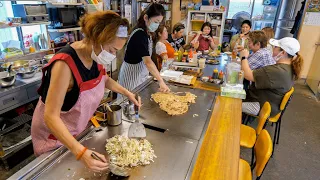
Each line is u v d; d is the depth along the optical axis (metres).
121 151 1.04
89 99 1.12
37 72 2.48
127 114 1.44
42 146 1.18
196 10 4.76
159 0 5.18
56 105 0.91
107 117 1.30
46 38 2.81
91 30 0.91
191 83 2.08
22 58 2.56
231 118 1.48
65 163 0.98
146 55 1.90
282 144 2.56
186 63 2.65
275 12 5.51
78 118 1.12
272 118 2.32
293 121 3.11
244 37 3.60
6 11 2.52
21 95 2.16
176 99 1.72
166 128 1.32
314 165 2.22
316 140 2.66
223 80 2.22
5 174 1.97
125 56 2.10
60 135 0.88
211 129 1.34
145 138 1.20
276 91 2.19
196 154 1.09
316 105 3.68
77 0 3.18
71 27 3.02
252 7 5.66
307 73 4.84
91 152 0.86
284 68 2.10
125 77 2.19
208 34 4.09
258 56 2.66
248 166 1.54
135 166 0.98
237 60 3.07
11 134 2.16
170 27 5.88
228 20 5.74
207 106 1.65
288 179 2.03
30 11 2.44
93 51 0.97
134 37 1.92
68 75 0.96
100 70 1.19
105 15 0.92
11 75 2.08
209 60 3.21
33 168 0.93
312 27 4.48
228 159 1.08
